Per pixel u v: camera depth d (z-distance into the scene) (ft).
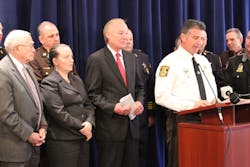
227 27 14.67
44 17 11.37
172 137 10.07
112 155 10.03
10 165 8.13
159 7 13.24
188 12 13.99
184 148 7.85
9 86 8.10
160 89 9.70
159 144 12.84
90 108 9.95
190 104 9.24
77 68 11.81
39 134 8.56
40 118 8.80
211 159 7.34
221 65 12.50
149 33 12.94
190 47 9.89
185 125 7.82
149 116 12.23
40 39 10.40
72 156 9.41
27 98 8.36
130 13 12.78
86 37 11.84
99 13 12.42
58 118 9.20
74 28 11.84
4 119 7.97
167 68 9.84
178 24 13.42
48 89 9.32
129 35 11.50
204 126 7.44
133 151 10.23
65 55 9.59
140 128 11.50
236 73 11.71
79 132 9.49
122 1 12.86
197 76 9.88
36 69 10.12
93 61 10.17
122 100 9.73
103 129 10.09
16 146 8.13
